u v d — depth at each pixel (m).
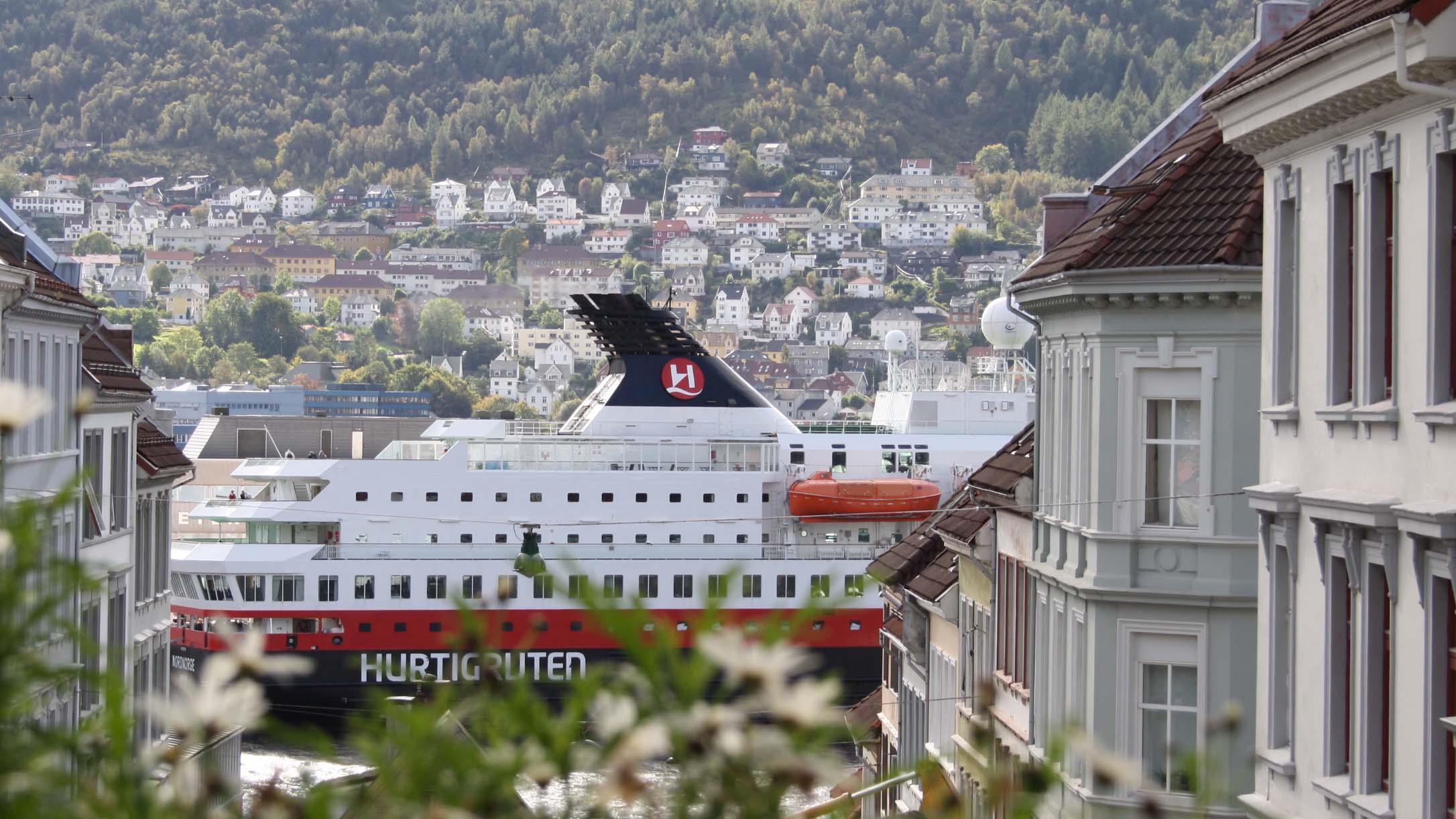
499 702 16.91
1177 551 70.00
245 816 17.55
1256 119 59.25
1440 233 47.34
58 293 104.69
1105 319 71.62
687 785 15.70
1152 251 70.50
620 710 16.06
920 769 19.62
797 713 15.48
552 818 16.56
